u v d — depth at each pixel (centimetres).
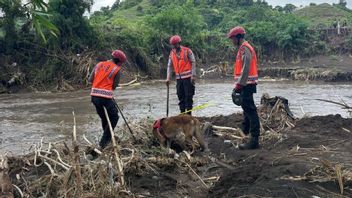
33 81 2858
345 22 5288
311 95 2273
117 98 2139
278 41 4366
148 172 727
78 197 577
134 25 4259
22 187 661
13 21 2866
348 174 618
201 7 6372
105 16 6288
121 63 866
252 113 843
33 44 3022
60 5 3072
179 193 659
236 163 774
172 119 838
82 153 782
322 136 916
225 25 5678
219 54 4331
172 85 2970
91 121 1417
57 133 1213
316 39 4506
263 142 902
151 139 875
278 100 1095
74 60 2981
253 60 829
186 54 1047
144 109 1691
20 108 1848
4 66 2889
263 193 578
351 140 860
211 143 916
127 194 609
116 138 852
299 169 655
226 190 643
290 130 993
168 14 4191
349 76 3175
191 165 777
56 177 659
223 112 1580
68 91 2719
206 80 3359
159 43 3862
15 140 1136
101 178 612
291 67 3706
